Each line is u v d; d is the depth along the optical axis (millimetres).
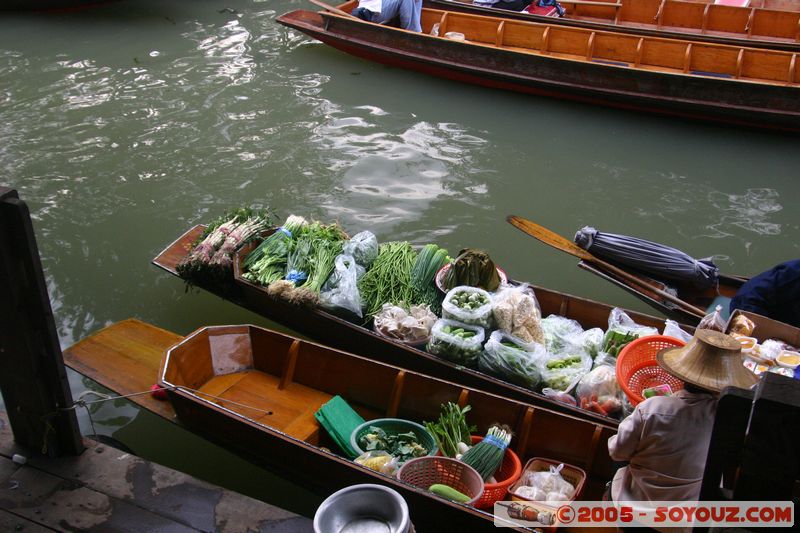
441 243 7836
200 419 4863
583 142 9828
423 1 12852
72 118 10328
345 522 3160
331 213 8312
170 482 4051
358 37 11523
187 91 11109
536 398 4965
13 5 13820
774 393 2439
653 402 3406
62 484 4012
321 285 6156
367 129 10094
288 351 5430
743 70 10383
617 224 8227
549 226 8164
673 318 6047
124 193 8672
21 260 3574
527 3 12602
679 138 9898
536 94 10812
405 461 4559
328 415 5023
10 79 11406
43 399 3973
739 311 5176
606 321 5930
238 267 6434
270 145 9688
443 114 10492
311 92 11086
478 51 10727
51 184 8820
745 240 7969
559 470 4531
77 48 12547
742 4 12297
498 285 6012
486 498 4289
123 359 5660
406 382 5059
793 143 9734
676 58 10719
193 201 8531
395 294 6102
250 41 12922
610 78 10125
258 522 3824
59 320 6742
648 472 3469
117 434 5461
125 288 7160
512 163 9367
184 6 14586
